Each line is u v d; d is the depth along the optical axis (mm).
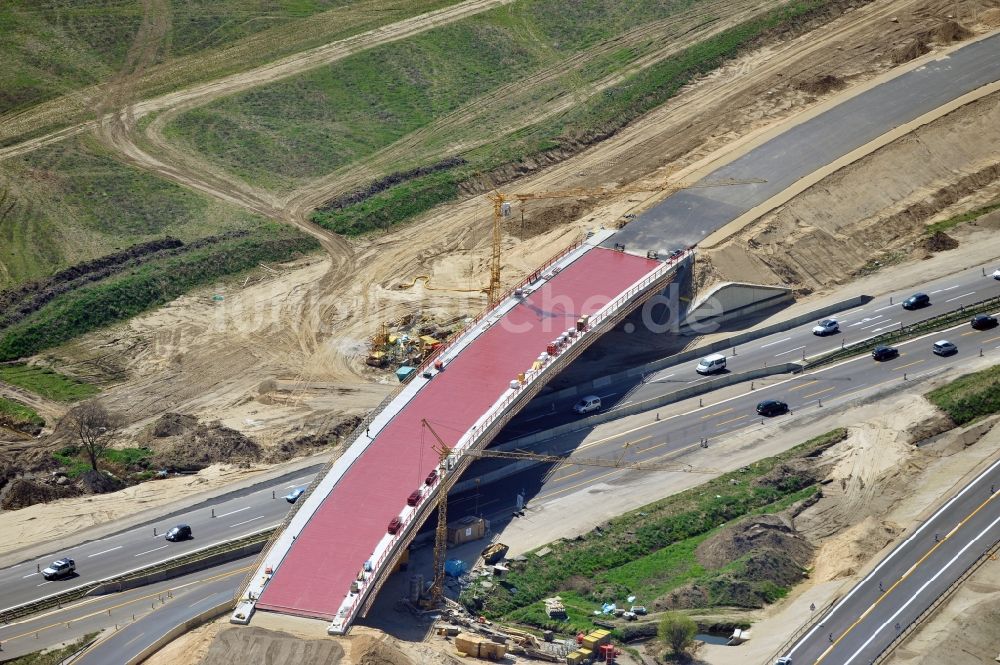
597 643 130875
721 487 155875
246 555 147375
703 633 135875
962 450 159625
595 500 154625
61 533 152500
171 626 133875
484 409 158125
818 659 126875
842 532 148750
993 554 139375
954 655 125875
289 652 123812
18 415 176500
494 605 138250
